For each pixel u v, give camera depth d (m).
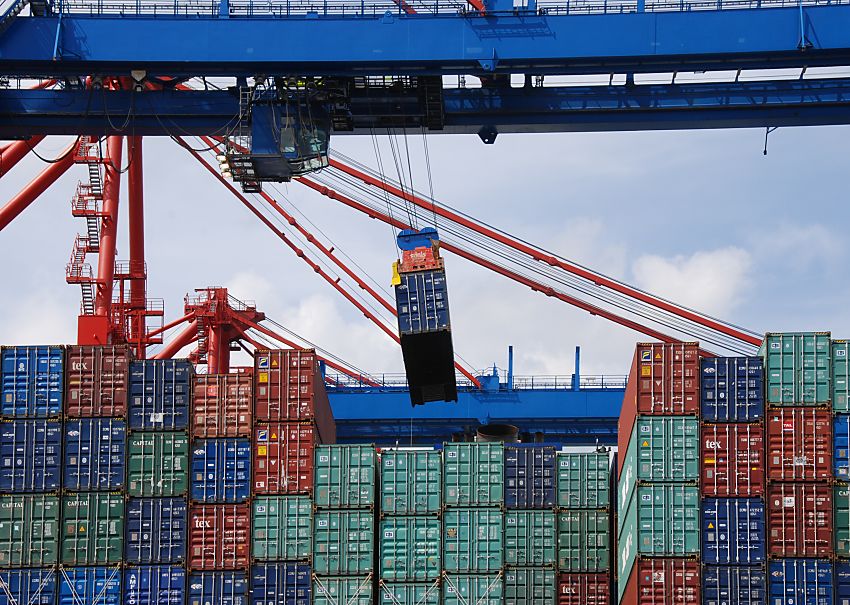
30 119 117.50
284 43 112.19
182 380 117.44
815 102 115.12
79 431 116.50
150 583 114.31
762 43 110.62
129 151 147.00
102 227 144.50
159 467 116.00
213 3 113.81
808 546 112.75
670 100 116.12
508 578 115.44
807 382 115.06
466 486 116.50
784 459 114.06
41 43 112.12
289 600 114.12
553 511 116.38
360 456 116.25
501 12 111.81
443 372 124.12
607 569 115.62
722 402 115.06
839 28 110.19
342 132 118.69
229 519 115.25
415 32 112.00
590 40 111.25
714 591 112.19
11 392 117.12
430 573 115.12
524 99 116.94
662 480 113.88
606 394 150.62
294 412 116.81
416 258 122.75
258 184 121.31
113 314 148.50
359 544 114.94
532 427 152.00
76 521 115.06
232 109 117.19
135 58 112.19
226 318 158.25
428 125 117.12
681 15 111.06
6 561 114.31
